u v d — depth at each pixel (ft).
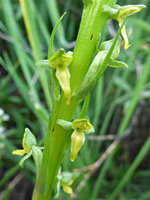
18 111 0.66
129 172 0.47
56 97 0.22
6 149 0.55
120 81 0.58
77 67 0.21
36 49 0.43
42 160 0.23
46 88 0.43
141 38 0.57
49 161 0.23
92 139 0.55
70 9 0.70
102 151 0.65
